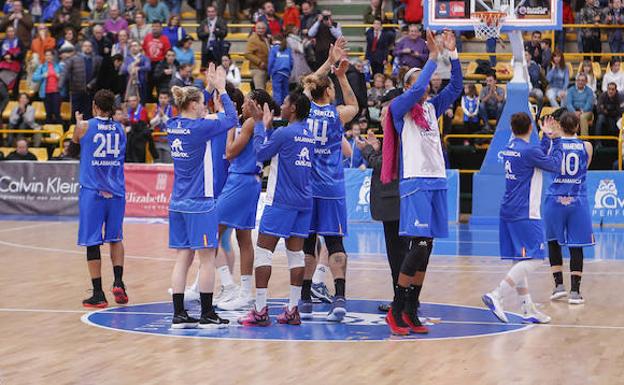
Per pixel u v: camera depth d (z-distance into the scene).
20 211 22.50
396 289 9.03
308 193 9.41
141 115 22.33
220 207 10.29
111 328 9.22
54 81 23.98
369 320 9.80
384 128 9.05
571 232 11.09
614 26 23.80
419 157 8.88
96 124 10.50
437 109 9.16
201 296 9.38
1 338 8.73
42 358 7.91
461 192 22.84
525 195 9.75
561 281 11.24
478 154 22.58
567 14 24.62
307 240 10.04
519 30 19.16
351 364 7.74
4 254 15.08
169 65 23.30
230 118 9.34
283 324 9.55
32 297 11.04
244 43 26.44
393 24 24.69
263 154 9.26
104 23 24.77
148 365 7.67
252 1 26.36
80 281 12.28
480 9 19.27
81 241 10.45
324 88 9.99
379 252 15.68
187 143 9.16
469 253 15.62
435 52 8.84
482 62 23.75
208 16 23.72
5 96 24.44
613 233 18.97
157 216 21.41
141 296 11.20
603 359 7.98
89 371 7.46
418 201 8.85
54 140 24.19
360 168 21.00
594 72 23.86
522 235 9.78
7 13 26.77
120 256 10.73
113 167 10.57
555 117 11.26
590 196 20.70
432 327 9.41
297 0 25.69
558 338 8.89
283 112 9.43
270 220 9.30
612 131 21.80
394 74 22.12
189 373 7.40
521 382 7.18
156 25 23.69
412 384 7.10
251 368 7.58
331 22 22.64
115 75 23.28
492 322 9.70
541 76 22.64
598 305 10.83
